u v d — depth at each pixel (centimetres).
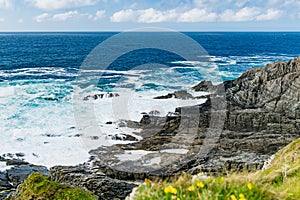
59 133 2555
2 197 1730
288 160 1116
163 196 462
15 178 1972
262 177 681
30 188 879
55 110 3164
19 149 2320
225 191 473
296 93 3469
